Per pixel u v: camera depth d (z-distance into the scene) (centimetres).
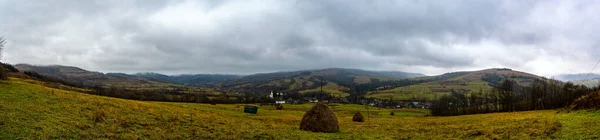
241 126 3944
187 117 4212
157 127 3156
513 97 12281
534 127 3619
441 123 5719
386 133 4016
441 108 12638
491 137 3234
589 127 3127
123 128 2872
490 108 12506
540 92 10650
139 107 4641
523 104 11462
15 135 2098
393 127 5000
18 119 2573
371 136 3650
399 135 3778
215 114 5819
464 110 12394
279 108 12962
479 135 3506
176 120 3806
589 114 4366
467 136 3481
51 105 3591
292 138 3159
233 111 8219
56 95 4525
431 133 3966
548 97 10369
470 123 5238
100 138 2345
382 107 18862
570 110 5284
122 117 3447
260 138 3012
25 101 3594
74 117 3064
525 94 12756
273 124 4853
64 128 2514
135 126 3055
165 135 2767
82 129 2598
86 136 2359
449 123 5612
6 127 2250
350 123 6122
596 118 3809
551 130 3209
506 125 4231
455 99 15175
